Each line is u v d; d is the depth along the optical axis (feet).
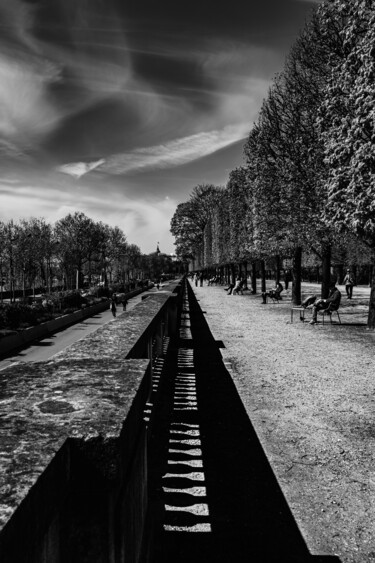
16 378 7.35
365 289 147.02
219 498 12.73
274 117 69.82
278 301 98.84
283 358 34.12
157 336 27.84
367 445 16.74
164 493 12.98
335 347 38.24
